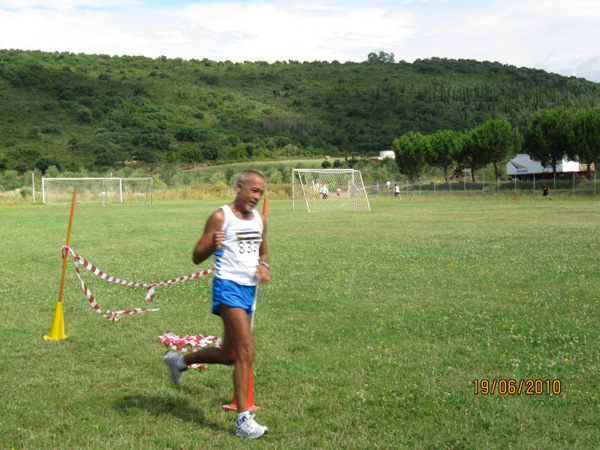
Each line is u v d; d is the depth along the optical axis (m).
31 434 4.07
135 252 15.01
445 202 45.38
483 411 4.41
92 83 135.50
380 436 3.99
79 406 4.62
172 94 143.00
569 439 3.91
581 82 187.25
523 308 7.90
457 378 5.14
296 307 8.29
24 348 6.33
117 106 124.06
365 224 23.56
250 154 110.50
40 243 17.14
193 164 100.31
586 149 47.66
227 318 4.18
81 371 5.54
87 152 96.44
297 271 11.46
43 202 48.12
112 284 10.37
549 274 10.55
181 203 48.06
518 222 23.25
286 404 4.62
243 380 4.08
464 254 13.55
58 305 6.85
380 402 4.63
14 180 72.38
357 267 11.87
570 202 40.69
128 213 33.00
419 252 14.09
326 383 5.09
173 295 9.34
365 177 75.44
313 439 3.95
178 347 6.27
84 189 53.59
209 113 135.62
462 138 57.22
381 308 8.11
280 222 25.23
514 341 6.33
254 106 148.62
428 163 60.88
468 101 160.75
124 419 4.36
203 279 10.84
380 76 190.50
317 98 164.12
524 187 51.50
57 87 124.56
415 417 4.32
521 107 157.75
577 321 7.06
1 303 8.76
